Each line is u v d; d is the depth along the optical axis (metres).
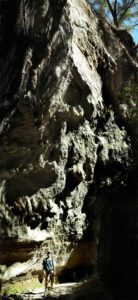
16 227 21.98
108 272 16.86
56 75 19.80
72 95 23.05
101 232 18.89
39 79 19.22
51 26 19.14
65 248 25.95
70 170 24.91
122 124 25.31
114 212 17.22
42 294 20.84
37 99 19.28
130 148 24.38
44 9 18.91
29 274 23.39
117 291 15.52
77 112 23.47
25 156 21.09
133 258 15.05
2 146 19.53
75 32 23.38
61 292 20.61
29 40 18.92
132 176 19.20
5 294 20.73
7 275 21.33
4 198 21.50
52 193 24.19
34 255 23.41
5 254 21.36
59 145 23.12
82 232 26.92
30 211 22.84
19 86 18.78
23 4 18.77
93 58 25.12
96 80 25.16
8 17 19.02
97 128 26.06
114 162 24.73
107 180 24.70
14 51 18.92
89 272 26.52
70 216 25.88
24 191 22.56
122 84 25.84
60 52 19.67
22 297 19.78
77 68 22.70
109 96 26.08
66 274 26.36
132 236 15.49
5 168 20.66
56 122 22.31
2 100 18.77
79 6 24.53
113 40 26.86
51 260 21.61
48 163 22.88
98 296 16.75
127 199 16.83
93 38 25.12
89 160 25.41
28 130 19.86
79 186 25.88
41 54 19.08
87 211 27.06
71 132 24.17
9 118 18.89
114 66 26.12
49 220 24.19
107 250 17.33
